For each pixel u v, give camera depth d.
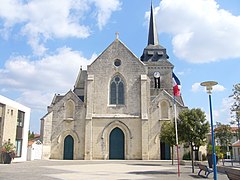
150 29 55.78
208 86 14.34
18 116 35.12
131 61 41.53
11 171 20.05
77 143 39.16
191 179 16.09
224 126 41.50
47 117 39.69
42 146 38.81
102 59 41.50
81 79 48.31
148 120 39.59
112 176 17.12
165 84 48.69
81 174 18.28
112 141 39.28
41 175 17.34
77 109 40.19
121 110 39.94
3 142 29.95
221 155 34.00
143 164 29.67
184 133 20.95
